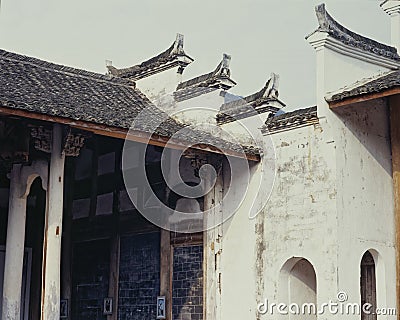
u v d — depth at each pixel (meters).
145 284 17.55
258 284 16.17
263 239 16.27
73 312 19.25
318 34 15.26
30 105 12.40
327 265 14.77
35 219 19.41
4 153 14.27
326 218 14.97
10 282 14.30
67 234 19.70
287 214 15.85
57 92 15.38
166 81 18.55
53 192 13.74
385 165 16.08
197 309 16.52
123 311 17.92
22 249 14.54
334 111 15.16
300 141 15.86
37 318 18.78
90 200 19.59
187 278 16.83
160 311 16.97
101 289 18.66
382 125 16.23
